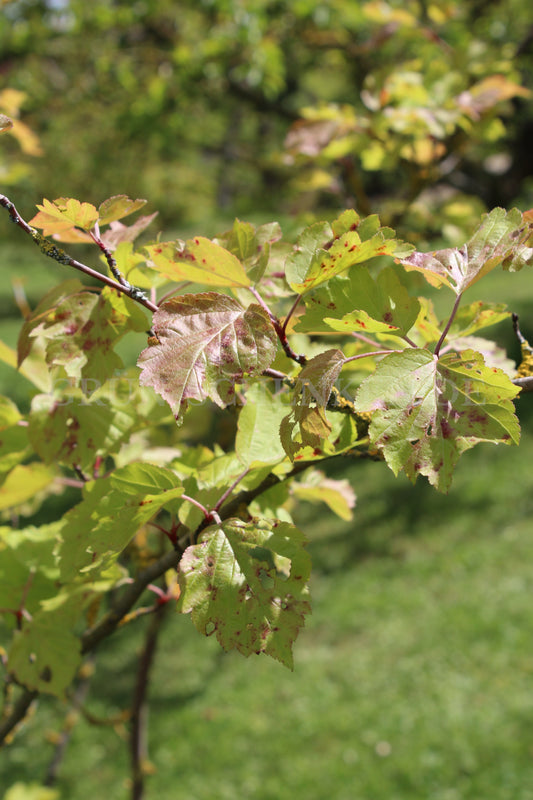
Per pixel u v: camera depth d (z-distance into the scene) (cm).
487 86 266
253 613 87
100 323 102
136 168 1051
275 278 104
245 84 704
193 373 79
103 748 590
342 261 88
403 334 95
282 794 515
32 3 693
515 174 643
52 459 123
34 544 143
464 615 666
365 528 848
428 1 379
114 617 128
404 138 267
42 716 638
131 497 96
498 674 591
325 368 84
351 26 650
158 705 632
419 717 561
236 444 109
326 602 732
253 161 409
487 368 82
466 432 80
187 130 790
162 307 84
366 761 534
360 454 107
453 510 836
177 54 643
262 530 93
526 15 651
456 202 290
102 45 739
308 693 616
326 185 305
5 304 1571
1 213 1239
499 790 484
